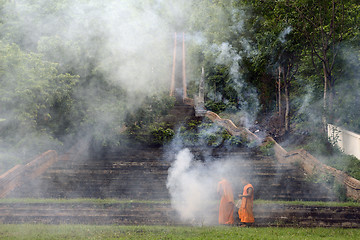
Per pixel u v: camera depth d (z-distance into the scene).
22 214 15.63
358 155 21.28
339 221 15.25
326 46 23.19
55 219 15.34
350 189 17.83
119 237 12.67
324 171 19.81
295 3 23.73
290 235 13.13
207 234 13.14
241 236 12.68
